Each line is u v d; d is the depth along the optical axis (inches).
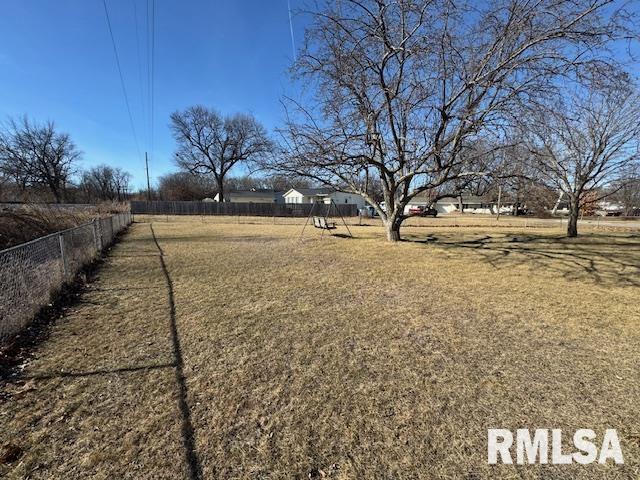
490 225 923.4
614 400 99.4
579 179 553.9
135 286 223.1
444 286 230.5
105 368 114.2
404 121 343.6
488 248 414.0
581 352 131.0
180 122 1708.9
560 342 140.1
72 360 119.6
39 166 1801.2
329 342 137.0
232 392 100.5
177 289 216.1
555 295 210.5
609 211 1914.4
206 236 552.1
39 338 138.5
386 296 205.0
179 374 110.6
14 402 94.3
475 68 290.5
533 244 460.1
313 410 92.6
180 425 85.7
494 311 179.2
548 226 900.6
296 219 1171.9
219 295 203.2
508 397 100.3
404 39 301.1
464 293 213.6
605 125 496.7
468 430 85.6
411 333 147.8
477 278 254.7
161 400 96.0
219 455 76.0
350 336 143.5
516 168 303.9
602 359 125.3
